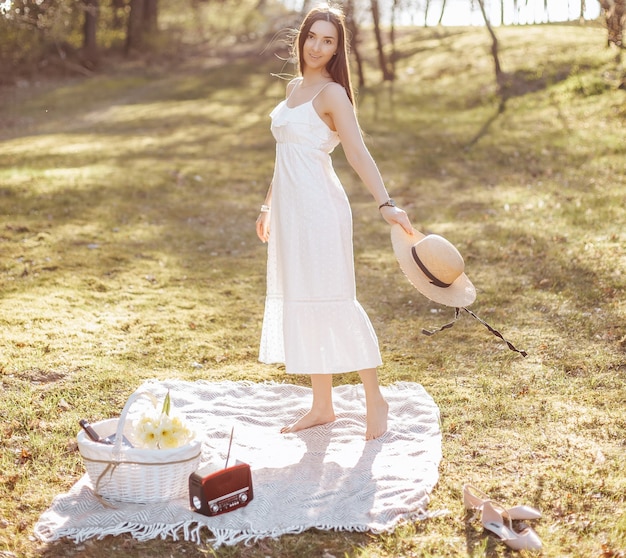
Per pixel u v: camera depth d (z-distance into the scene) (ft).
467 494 10.80
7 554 9.71
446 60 75.25
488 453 12.55
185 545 10.10
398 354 17.48
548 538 10.13
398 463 12.13
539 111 53.01
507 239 26.48
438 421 13.67
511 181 36.45
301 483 11.61
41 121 64.49
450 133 49.44
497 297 20.75
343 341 12.48
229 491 10.70
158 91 79.05
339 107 12.09
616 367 15.78
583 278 21.54
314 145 12.25
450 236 27.63
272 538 10.23
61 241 26.50
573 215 28.58
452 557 9.76
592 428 13.26
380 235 29.07
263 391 15.39
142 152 45.62
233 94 75.00
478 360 16.74
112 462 10.59
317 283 12.32
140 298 21.49
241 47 107.55
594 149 40.57
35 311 19.54
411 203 33.53
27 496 11.32
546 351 16.90
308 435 13.48
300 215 12.27
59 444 12.89
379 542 10.19
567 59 63.41
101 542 10.12
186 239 28.12
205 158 44.06
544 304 19.90
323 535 10.34
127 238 27.63
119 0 109.60
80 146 48.16
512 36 79.05
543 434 13.11
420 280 12.59
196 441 11.05
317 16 12.12
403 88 68.59
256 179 38.68
